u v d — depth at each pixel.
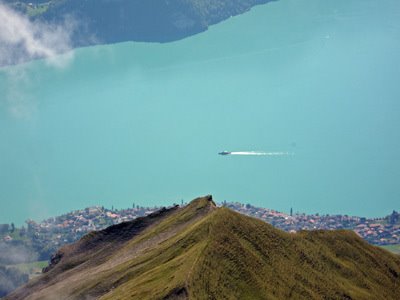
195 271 198.12
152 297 192.75
